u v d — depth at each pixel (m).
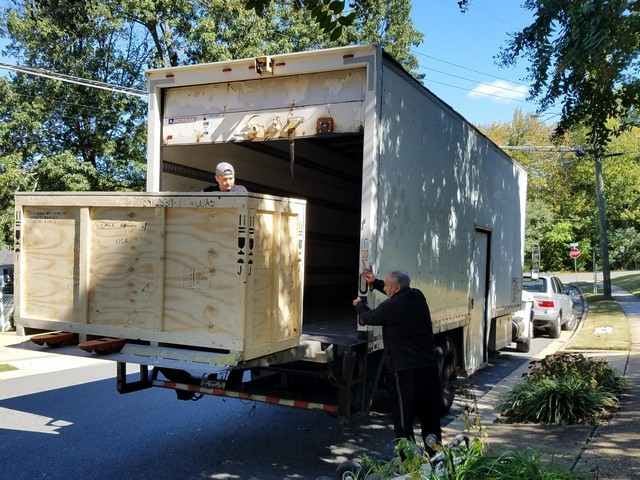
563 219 51.25
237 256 4.48
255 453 6.32
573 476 4.36
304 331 6.16
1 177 18.08
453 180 7.99
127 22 20.45
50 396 8.78
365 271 5.51
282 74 5.98
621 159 38.38
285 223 5.02
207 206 4.58
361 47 5.60
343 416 5.25
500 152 10.66
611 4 6.04
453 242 8.02
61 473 5.64
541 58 7.74
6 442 6.57
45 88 19.92
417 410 5.63
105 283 5.01
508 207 11.49
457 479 4.09
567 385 7.32
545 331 16.45
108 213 5.00
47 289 5.25
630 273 49.94
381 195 5.71
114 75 20.47
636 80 8.05
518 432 6.64
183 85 6.52
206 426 7.30
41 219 5.28
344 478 4.77
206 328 4.60
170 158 6.77
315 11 5.48
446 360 8.04
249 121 6.25
